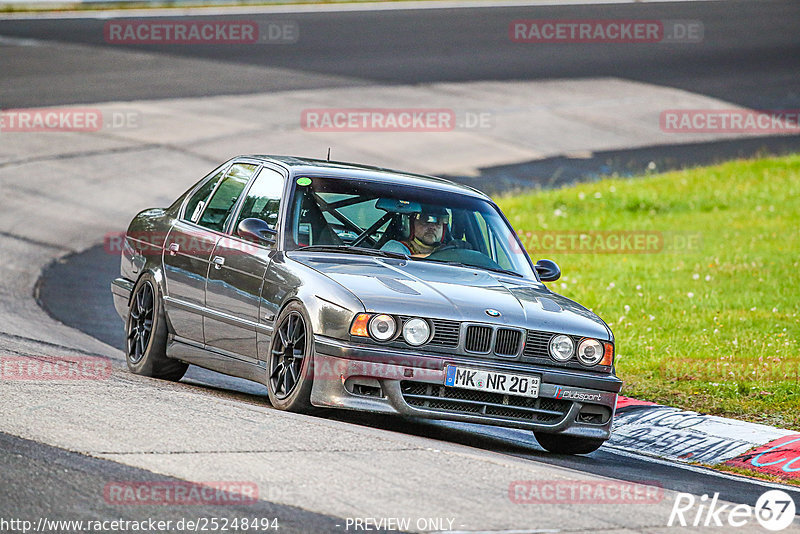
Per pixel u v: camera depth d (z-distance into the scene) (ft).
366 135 300.20
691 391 113.50
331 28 458.09
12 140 266.16
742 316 145.59
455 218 98.02
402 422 94.02
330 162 101.60
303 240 91.30
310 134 296.10
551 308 87.86
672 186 254.27
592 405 86.12
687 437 99.45
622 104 358.43
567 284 166.09
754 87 386.93
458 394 81.92
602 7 530.68
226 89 340.59
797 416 105.40
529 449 90.84
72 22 448.24
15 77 334.65
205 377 115.75
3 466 60.18
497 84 374.84
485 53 424.05
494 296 86.79
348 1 532.73
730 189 250.57
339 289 82.84
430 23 478.18
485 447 87.10
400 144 294.25
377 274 86.58
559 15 503.20
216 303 95.30
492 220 100.48
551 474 70.23
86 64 362.53
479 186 259.39
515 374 82.43
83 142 270.87
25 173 239.91
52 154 257.34
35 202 219.82
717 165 279.69
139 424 71.92
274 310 87.56
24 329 126.00
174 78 350.84
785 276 170.09
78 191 231.91
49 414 72.74
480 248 96.84
